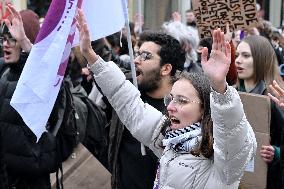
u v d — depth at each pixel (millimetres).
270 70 5289
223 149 3061
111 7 4262
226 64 3004
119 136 4285
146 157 4195
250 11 6070
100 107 5797
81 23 3775
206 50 3035
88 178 5043
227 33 6047
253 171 4562
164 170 3316
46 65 3820
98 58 3793
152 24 16875
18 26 4367
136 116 3762
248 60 5277
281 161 4496
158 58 4285
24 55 4410
